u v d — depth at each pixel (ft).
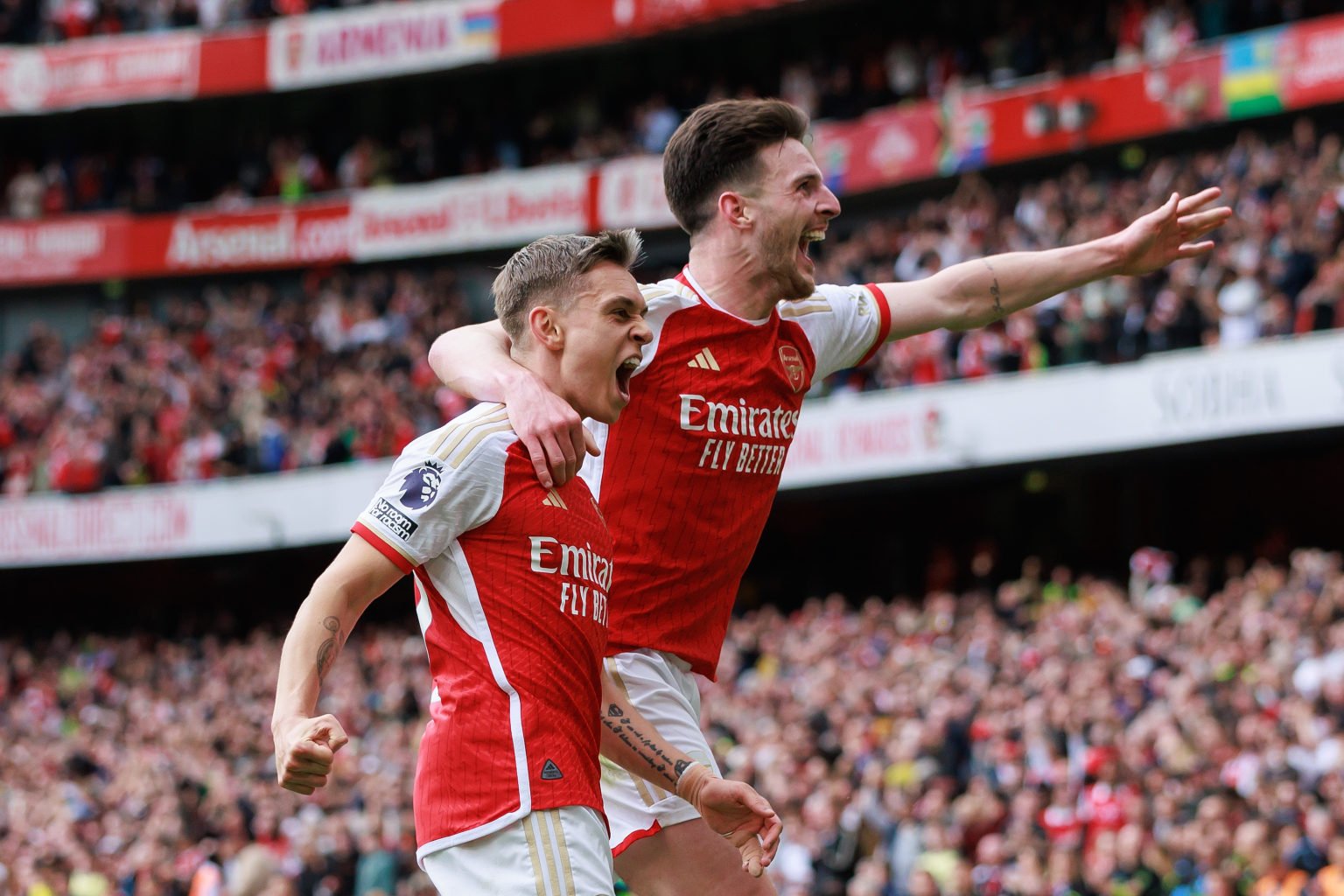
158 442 78.43
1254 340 54.29
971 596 52.39
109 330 83.92
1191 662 39.52
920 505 74.28
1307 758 33.71
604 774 12.16
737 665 52.31
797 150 11.64
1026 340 60.29
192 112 95.40
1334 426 52.70
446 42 87.51
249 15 92.02
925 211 66.85
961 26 75.61
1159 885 30.94
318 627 9.78
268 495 75.46
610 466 11.59
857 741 40.63
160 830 46.32
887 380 63.87
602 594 10.53
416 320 79.05
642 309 10.61
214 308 84.17
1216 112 65.00
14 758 60.23
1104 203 60.54
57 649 74.90
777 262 11.62
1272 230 55.06
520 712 9.89
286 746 9.27
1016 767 36.76
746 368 11.78
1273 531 65.51
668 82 86.07
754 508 12.08
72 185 92.63
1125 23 68.74
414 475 9.98
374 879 40.34
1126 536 68.74
